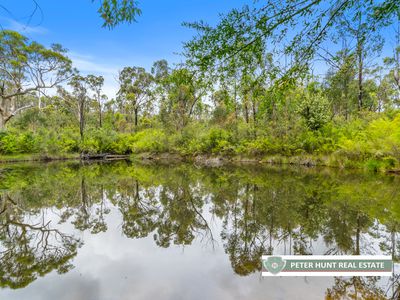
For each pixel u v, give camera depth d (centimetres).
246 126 2092
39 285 338
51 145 2430
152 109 3972
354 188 915
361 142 1381
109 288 327
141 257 429
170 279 348
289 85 295
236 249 455
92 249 469
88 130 2972
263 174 1359
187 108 2488
